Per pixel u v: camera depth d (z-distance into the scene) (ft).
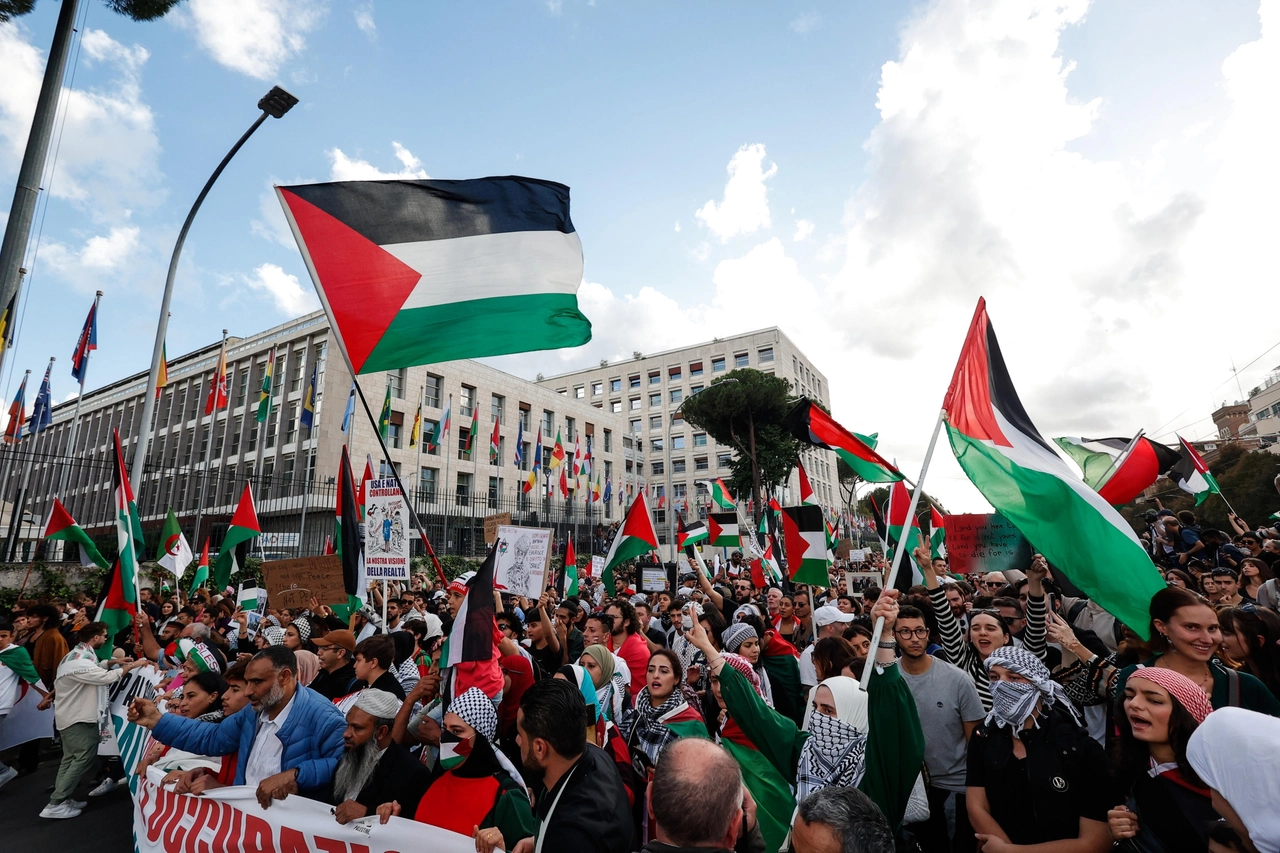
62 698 20.58
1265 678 12.10
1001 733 9.86
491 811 10.48
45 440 171.22
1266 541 27.84
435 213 15.84
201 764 14.79
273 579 29.94
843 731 10.03
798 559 24.94
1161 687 8.45
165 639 26.89
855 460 18.42
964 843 11.61
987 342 15.08
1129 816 8.39
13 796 22.40
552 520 132.98
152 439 138.62
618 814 8.49
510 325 15.71
